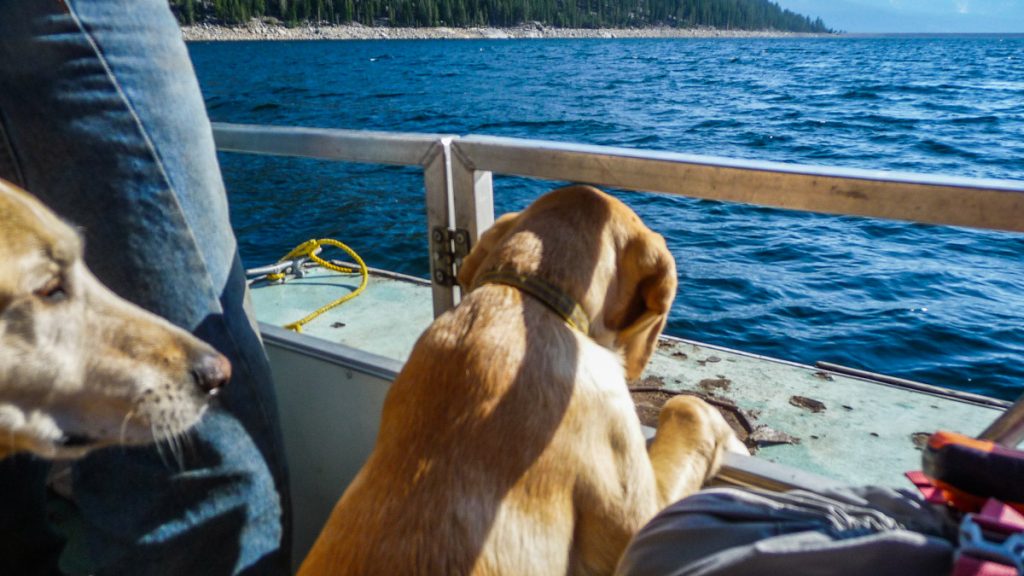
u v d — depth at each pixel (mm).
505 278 645
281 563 717
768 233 3629
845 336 2469
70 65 572
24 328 583
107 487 664
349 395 758
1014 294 2793
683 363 1163
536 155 648
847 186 525
